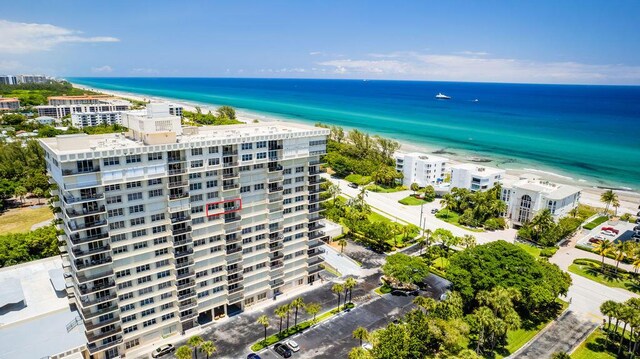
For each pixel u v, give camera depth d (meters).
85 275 103.31
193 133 127.38
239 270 130.50
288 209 139.12
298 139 133.50
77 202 97.25
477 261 140.38
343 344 120.31
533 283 133.12
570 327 131.75
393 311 137.38
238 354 114.69
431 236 178.00
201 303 124.88
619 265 173.88
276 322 129.50
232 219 124.62
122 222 105.25
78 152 94.56
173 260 115.50
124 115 122.56
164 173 107.88
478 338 121.38
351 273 162.00
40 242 159.50
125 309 111.31
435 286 153.38
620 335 127.38
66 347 104.62
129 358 112.00
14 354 101.75
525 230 199.38
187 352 101.06
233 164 119.75
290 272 146.12
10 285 126.19
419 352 110.25
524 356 117.50
